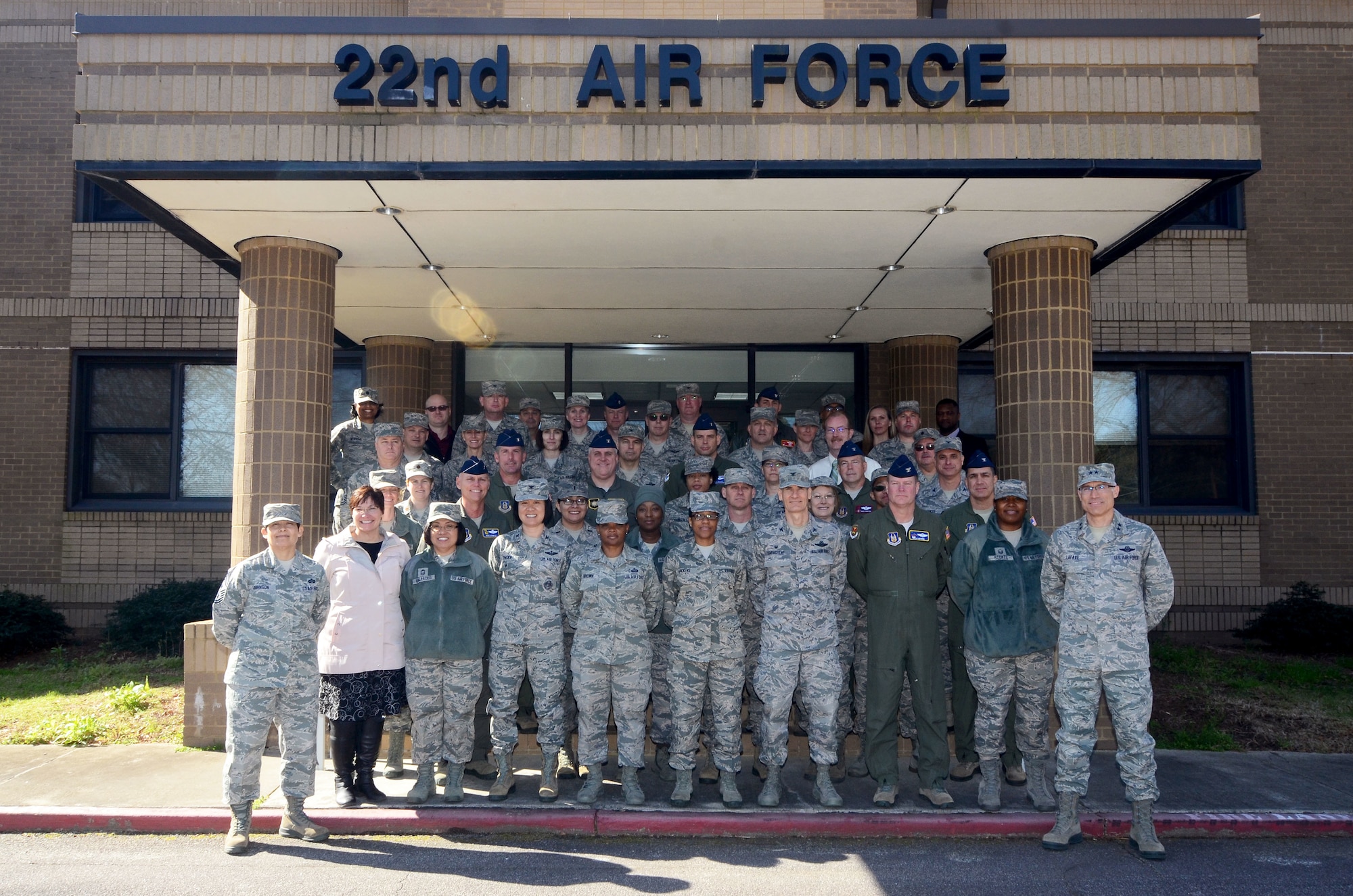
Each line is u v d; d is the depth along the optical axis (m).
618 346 12.55
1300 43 12.73
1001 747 6.08
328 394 8.19
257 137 6.70
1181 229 12.62
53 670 10.19
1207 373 12.95
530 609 6.20
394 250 8.45
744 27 6.73
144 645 11.06
